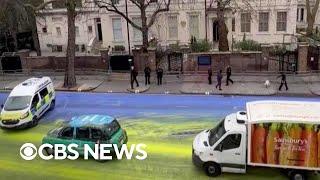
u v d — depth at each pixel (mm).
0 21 42219
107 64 36688
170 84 32562
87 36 48219
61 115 26875
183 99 28969
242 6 42062
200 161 18188
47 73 37625
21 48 49688
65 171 19359
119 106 28109
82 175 18906
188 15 43562
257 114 17422
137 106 27922
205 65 34594
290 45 36156
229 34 43625
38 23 46156
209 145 18141
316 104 18266
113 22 45312
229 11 42094
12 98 25125
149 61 35375
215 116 25250
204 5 42781
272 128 16719
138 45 42844
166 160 19906
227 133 17594
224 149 17719
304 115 16984
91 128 19922
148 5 39656
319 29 47188
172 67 35500
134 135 22984
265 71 33406
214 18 43125
